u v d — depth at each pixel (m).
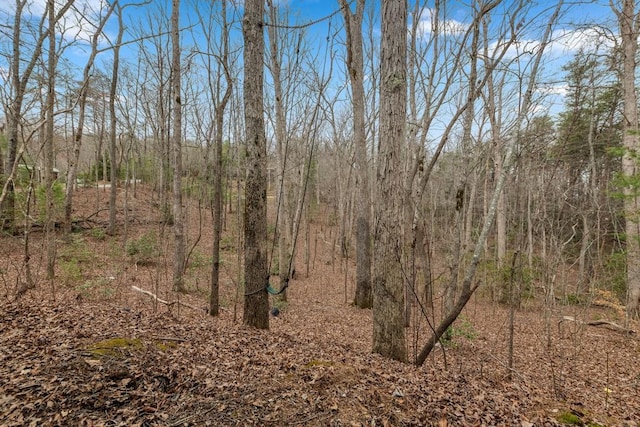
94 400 2.75
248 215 5.77
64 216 13.05
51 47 9.20
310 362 4.17
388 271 4.96
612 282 9.92
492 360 6.23
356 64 9.42
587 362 6.73
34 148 14.98
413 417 3.17
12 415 2.41
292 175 14.94
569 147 12.23
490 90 9.22
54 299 5.68
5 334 3.69
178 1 8.33
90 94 14.12
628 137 9.13
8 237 9.76
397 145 4.75
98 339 3.86
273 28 9.75
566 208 11.48
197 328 5.12
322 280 14.31
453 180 14.28
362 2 9.15
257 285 5.87
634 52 9.19
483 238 4.67
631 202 7.91
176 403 2.94
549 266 8.84
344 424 2.92
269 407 3.07
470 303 11.97
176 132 8.52
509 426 3.27
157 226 16.17
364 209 10.07
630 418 4.24
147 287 8.63
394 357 5.00
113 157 14.47
